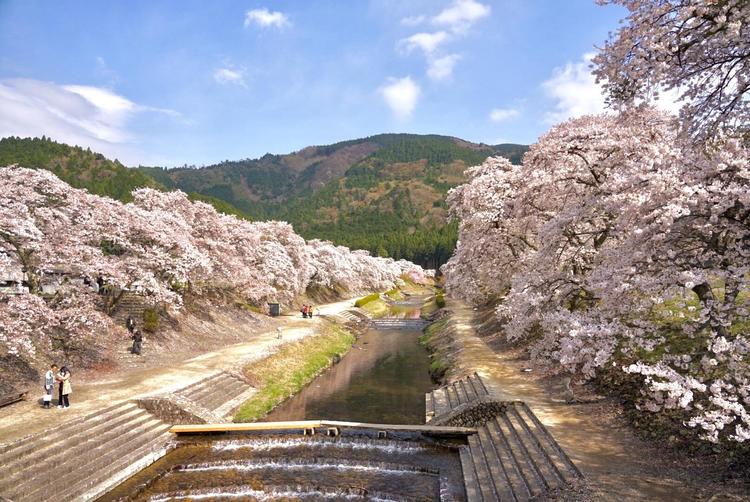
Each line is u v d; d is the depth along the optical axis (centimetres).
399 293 11562
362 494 1620
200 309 4031
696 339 1738
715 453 1338
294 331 4291
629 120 1518
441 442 2011
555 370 2498
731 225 1305
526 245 3550
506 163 4044
